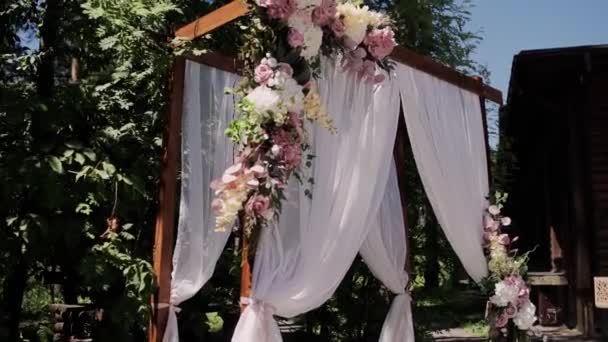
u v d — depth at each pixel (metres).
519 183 13.39
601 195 7.34
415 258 5.90
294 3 2.96
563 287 8.83
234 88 3.18
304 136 3.07
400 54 3.79
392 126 3.66
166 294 3.15
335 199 3.30
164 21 3.91
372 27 3.34
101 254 4.07
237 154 3.06
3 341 4.54
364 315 5.60
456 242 4.39
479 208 4.55
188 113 3.32
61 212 4.41
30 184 4.06
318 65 3.15
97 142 4.43
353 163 3.37
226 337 5.38
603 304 5.02
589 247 7.48
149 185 4.57
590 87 7.38
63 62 5.23
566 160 8.20
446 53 6.62
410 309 4.33
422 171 4.16
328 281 3.29
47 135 4.42
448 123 4.32
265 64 2.93
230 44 4.16
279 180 2.92
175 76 3.30
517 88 7.77
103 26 4.25
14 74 4.94
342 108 3.36
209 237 3.31
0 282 4.80
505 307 4.53
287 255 3.17
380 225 4.22
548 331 8.06
